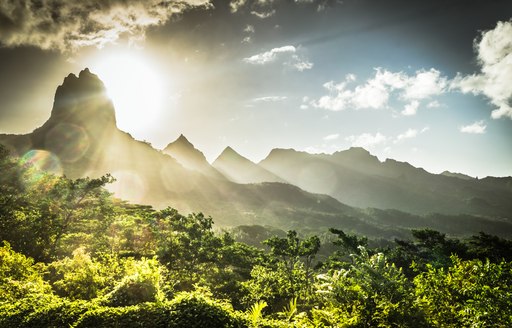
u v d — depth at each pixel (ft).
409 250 176.76
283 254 164.96
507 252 153.69
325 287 28.27
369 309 24.36
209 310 28.22
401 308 24.38
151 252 141.28
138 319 27.14
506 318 22.33
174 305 28.94
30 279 42.52
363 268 28.12
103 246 128.06
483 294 24.02
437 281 28.02
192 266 137.28
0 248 46.60
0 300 33.22
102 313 27.71
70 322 27.12
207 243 146.00
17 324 26.94
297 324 26.43
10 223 117.80
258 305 28.89
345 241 157.79
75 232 153.17
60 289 45.83
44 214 126.72
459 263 29.78
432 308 25.59
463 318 24.14
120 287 33.58
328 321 24.31
